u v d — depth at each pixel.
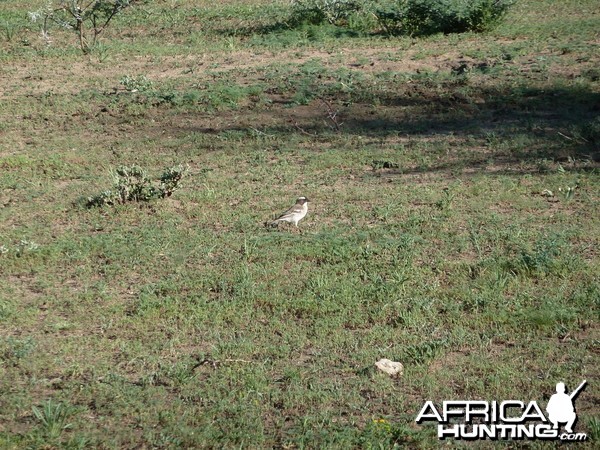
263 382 20.06
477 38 58.16
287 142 40.91
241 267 26.59
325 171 36.62
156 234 29.53
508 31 59.12
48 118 45.12
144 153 39.88
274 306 24.16
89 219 31.38
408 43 56.97
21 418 18.98
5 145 41.16
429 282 25.47
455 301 24.33
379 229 29.59
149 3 75.81
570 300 23.98
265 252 27.73
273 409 19.23
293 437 18.00
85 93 48.66
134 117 45.16
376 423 18.23
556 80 47.50
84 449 17.80
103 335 22.78
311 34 61.44
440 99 45.84
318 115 44.69
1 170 37.41
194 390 19.91
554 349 21.69
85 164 38.34
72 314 23.92
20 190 34.88
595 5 69.25
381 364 20.77
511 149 38.41
